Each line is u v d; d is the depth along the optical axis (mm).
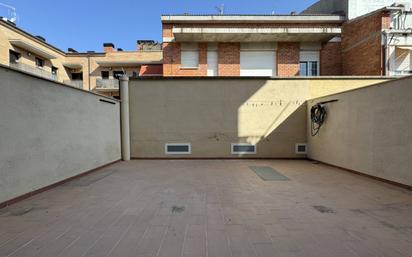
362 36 12305
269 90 9195
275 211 3627
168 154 9211
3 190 3867
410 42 11438
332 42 13367
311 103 8844
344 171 6781
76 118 6082
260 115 9203
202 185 5227
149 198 4297
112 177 6082
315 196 4395
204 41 12984
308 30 12172
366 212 3572
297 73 13133
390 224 3143
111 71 24516
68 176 5684
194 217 3400
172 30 12383
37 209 3746
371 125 5840
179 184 5324
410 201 4082
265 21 13352
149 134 9219
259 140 9203
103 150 7566
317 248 2549
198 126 9203
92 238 2779
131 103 9211
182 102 9211
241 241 2701
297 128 9203
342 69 13359
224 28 12328
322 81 9203
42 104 4852
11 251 2502
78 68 25156
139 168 7348
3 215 3496
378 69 11539
